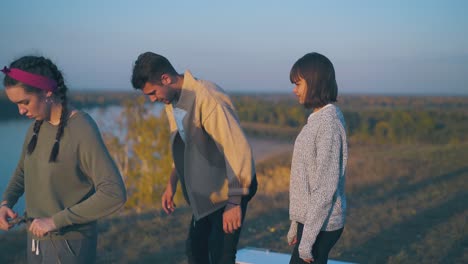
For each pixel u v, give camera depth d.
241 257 3.45
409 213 6.23
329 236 2.24
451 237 5.00
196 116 2.35
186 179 2.46
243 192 2.30
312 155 2.23
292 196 2.34
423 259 4.30
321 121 2.22
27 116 1.83
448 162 12.20
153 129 18.45
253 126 77.06
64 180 1.85
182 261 4.37
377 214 6.28
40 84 1.75
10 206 2.05
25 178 1.93
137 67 2.32
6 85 1.75
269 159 25.28
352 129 40.12
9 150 41.47
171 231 5.38
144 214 6.31
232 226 2.31
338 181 2.19
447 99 157.25
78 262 1.88
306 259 2.17
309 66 2.27
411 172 10.53
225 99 2.42
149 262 4.34
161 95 2.37
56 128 1.86
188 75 2.38
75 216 1.75
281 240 5.18
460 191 7.83
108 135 18.47
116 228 5.33
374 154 16.81
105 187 1.78
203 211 2.48
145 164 18.38
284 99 159.12
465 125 39.22
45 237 1.85
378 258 4.43
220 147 2.34
